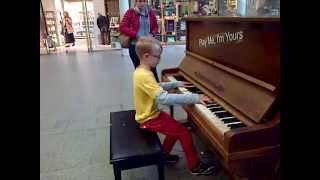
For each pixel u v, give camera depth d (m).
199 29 2.34
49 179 2.10
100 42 11.80
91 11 12.19
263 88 1.41
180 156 2.36
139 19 3.77
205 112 1.62
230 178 1.86
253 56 1.55
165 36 10.94
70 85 5.09
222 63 1.94
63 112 3.62
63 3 13.19
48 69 6.87
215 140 1.45
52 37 10.98
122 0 9.04
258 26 1.48
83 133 2.92
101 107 3.76
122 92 4.46
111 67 6.78
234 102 1.59
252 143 1.28
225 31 1.86
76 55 9.48
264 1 3.88
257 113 1.36
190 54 2.55
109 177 2.10
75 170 2.21
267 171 1.36
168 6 10.75
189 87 2.10
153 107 1.85
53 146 2.64
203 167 2.04
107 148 2.55
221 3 7.50
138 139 1.75
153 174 2.12
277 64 1.33
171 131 1.88
